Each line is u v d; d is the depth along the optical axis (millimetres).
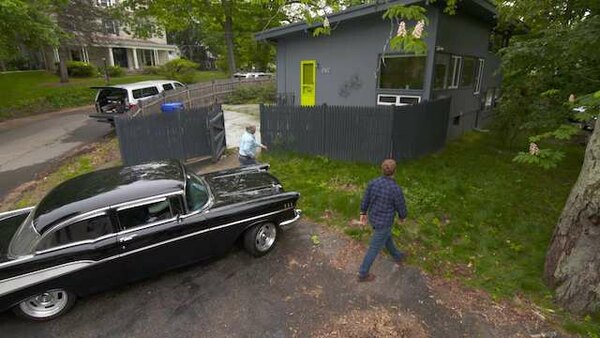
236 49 35688
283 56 13109
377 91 10938
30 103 20109
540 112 8242
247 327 3561
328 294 4043
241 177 5602
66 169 9070
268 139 9492
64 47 25031
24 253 3387
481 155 9945
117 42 36000
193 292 4109
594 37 5926
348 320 3629
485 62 13641
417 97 10141
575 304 3652
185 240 4145
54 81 26172
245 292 4098
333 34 11430
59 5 22297
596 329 3436
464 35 11219
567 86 7730
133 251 3812
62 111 20781
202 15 26156
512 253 4867
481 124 14719
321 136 8977
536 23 9461
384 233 4066
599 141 3471
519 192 7145
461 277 4344
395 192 3945
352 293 4055
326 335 3438
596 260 3490
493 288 4113
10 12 13117
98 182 4129
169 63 36000
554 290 3932
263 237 4836
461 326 3551
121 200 3742
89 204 3631
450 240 5191
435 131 10008
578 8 7641
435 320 3633
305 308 3816
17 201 7062
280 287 4180
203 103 19375
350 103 11680
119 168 4695
